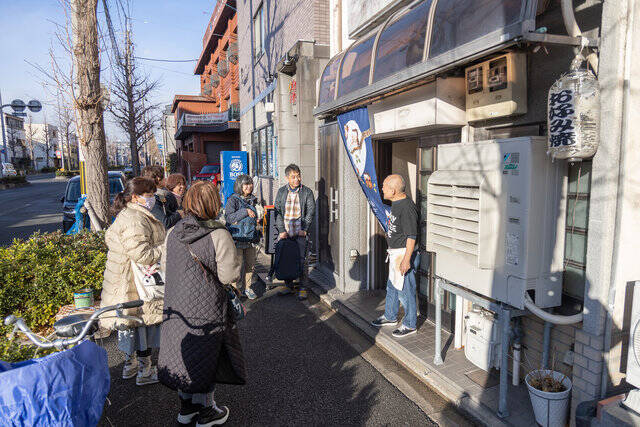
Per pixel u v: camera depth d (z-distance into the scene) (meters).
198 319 2.65
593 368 2.55
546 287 2.83
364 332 4.69
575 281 2.87
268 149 12.67
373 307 5.32
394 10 5.05
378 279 6.07
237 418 3.14
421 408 3.26
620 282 2.52
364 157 4.93
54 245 5.43
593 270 2.52
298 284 6.43
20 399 1.63
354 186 5.84
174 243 2.73
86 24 6.36
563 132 2.44
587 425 2.46
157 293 3.33
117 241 3.27
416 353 4.02
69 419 1.75
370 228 5.95
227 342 2.83
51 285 4.71
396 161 5.59
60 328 2.32
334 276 6.29
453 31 3.33
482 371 3.64
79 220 7.54
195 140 27.69
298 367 3.94
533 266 2.77
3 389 1.61
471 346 3.71
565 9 2.49
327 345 4.42
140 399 3.42
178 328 2.65
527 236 2.72
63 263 4.88
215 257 2.69
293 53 8.38
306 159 8.27
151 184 3.42
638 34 2.36
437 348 3.74
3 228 13.37
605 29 2.40
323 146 6.59
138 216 3.27
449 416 3.15
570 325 2.88
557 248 2.84
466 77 3.53
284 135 9.60
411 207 4.13
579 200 2.81
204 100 33.84
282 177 9.66
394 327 4.68
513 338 3.33
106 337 4.61
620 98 2.38
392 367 3.92
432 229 3.58
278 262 5.89
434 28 3.61
